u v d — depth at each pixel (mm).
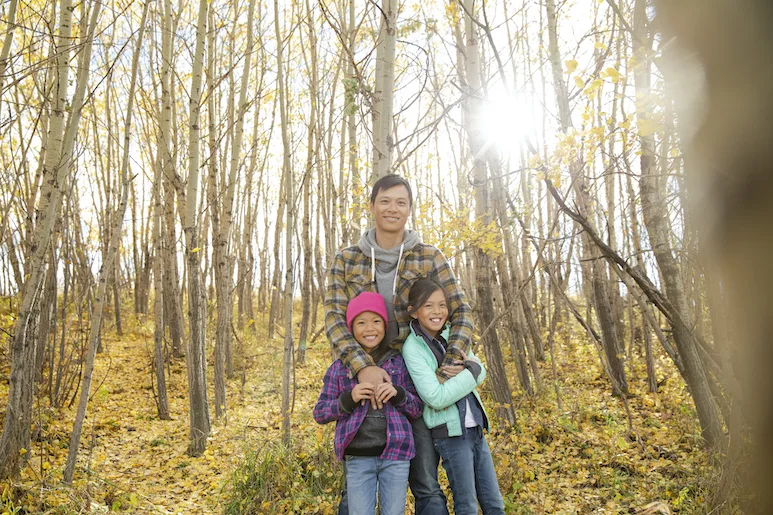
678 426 5824
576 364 9531
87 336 9094
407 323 2783
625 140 4043
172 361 10734
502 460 4715
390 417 2576
